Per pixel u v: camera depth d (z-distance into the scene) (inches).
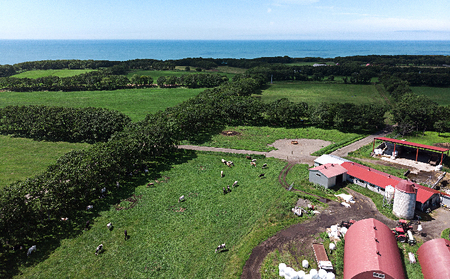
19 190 2185.0
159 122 3791.8
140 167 3267.7
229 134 4566.9
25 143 4143.7
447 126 4407.0
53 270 1813.5
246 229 2201.0
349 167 2997.0
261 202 2588.6
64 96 7308.1
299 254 1894.7
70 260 1902.1
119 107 6392.7
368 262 1581.0
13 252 1941.4
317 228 2164.1
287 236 2075.5
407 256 1851.6
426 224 2185.0
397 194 2258.9
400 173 3038.9
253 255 1899.6
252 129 4845.0
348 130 4751.5
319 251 1878.7
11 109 4643.2
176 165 3417.8
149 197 2689.5
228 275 1747.0
